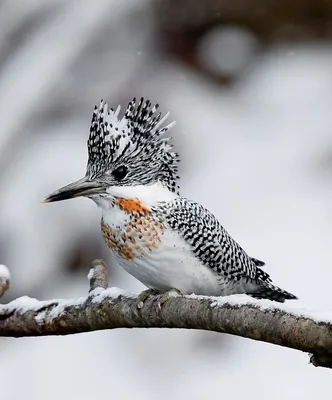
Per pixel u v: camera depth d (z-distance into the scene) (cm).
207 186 1350
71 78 1438
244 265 802
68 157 1321
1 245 1248
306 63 1630
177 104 1457
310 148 1425
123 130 789
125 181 775
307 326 541
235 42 1599
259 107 1541
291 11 1648
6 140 1321
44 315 678
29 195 1277
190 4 1571
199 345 1199
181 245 764
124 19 1514
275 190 1351
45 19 1446
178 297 625
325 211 1309
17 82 1388
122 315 649
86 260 1228
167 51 1560
